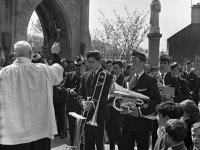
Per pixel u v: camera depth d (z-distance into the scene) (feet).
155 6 89.35
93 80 24.72
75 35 84.69
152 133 28.02
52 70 18.66
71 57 83.46
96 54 24.81
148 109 22.06
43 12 84.17
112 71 33.14
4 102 17.60
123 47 105.09
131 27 106.32
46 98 18.30
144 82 22.74
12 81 17.81
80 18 85.46
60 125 37.35
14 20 69.51
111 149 30.09
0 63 45.01
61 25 83.56
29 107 17.78
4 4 67.36
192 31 181.16
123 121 22.84
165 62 29.78
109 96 24.12
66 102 34.12
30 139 17.66
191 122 19.58
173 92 27.58
